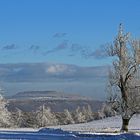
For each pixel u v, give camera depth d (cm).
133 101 6034
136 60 5997
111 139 4256
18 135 4328
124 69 6022
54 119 16162
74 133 4900
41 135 4369
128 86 6038
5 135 4356
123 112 6078
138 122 9262
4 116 10819
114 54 6116
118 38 6097
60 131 5338
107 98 6134
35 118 15588
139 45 6022
